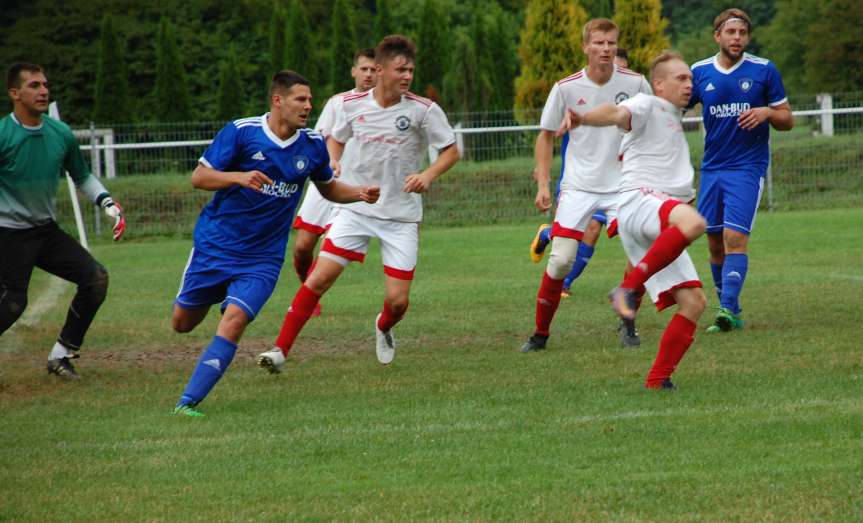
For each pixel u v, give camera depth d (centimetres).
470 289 3594
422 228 6156
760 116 2658
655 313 3016
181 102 8700
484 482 1444
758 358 2231
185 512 1359
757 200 2750
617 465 1495
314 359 2492
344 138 2411
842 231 4978
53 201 2302
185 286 2047
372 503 1371
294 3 9281
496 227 6006
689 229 1850
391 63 2319
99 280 2319
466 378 2166
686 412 1773
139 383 2245
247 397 2048
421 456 1576
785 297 3131
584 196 2512
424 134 2377
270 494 1423
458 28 12075
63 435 1770
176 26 11531
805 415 1714
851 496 1323
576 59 7525
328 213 3089
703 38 13012
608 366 2227
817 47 11281
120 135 6769
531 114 6675
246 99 11169
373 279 3997
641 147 2062
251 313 1975
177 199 6278
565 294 3359
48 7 11550
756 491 1359
